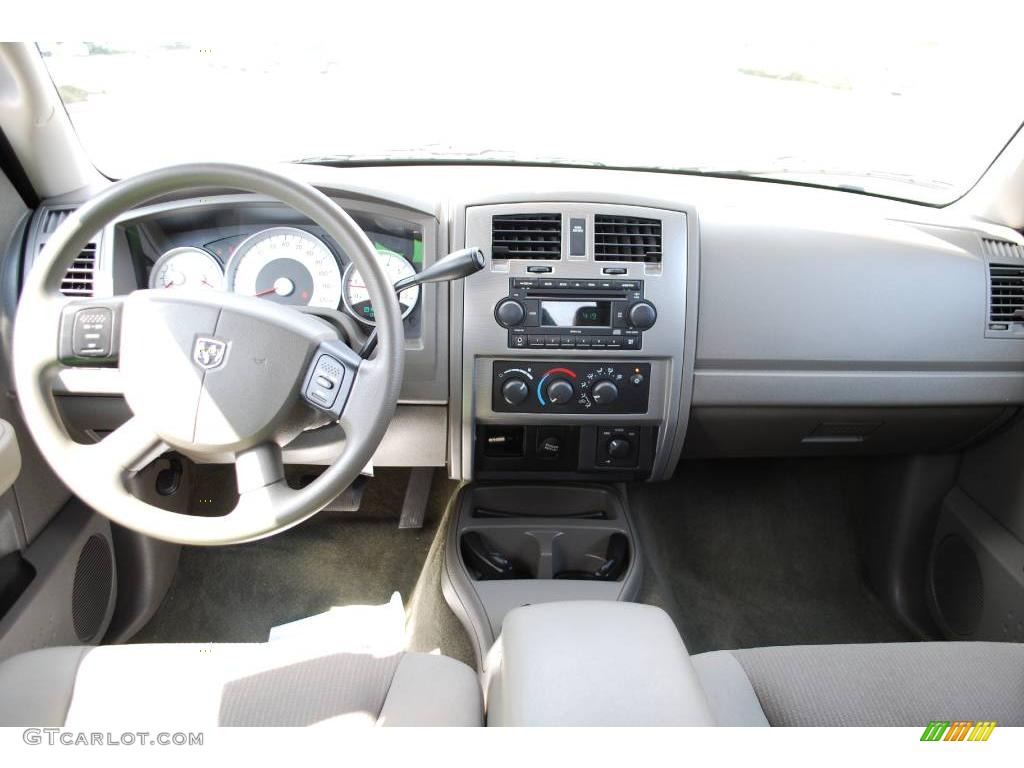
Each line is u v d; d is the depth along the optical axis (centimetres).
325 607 170
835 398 153
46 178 138
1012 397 155
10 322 133
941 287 151
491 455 158
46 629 130
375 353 108
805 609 180
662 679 72
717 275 146
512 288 139
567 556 171
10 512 128
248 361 97
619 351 143
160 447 102
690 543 194
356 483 186
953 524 172
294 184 93
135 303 98
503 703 73
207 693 86
